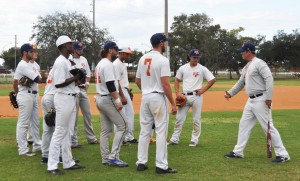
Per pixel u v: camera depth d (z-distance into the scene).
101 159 7.61
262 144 8.89
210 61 73.88
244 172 6.54
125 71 9.12
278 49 74.31
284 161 7.25
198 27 74.62
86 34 56.47
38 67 8.26
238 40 76.12
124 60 9.07
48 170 6.53
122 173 6.53
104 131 7.12
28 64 7.79
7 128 11.23
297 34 74.56
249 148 8.48
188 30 72.56
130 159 7.63
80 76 6.55
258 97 7.37
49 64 56.44
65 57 6.59
